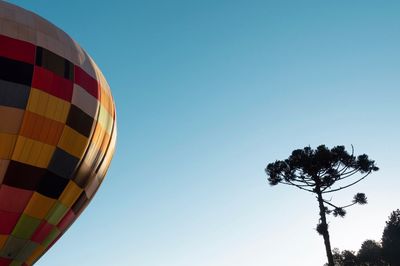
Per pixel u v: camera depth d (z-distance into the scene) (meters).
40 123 16.05
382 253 58.62
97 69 19.64
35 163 16.08
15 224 16.08
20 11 17.48
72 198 17.84
